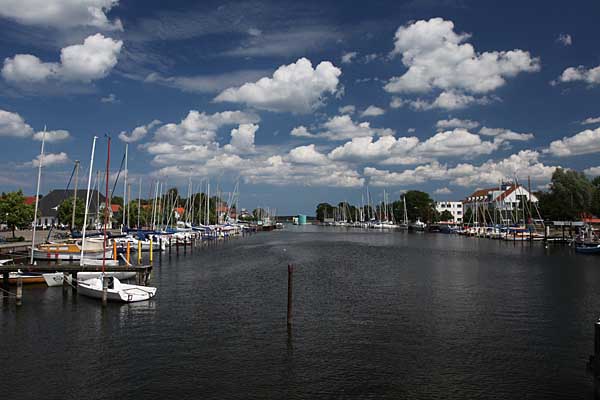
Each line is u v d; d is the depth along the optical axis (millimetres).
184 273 63375
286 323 35656
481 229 167875
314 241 141875
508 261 79375
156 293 47469
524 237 130625
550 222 140000
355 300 44156
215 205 178625
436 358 28047
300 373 25750
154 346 30172
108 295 41906
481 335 32594
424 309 40312
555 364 27078
